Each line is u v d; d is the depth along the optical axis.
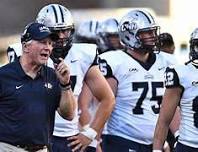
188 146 17.89
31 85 16.33
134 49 20.22
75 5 68.00
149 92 20.12
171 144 22.95
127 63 20.17
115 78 20.17
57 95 16.62
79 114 20.64
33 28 16.17
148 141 20.14
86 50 19.25
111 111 19.06
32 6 65.75
